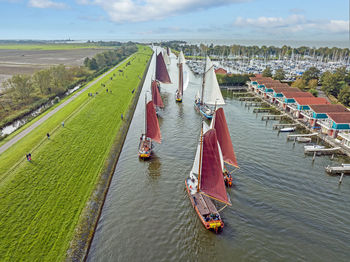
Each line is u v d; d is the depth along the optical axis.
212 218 36.38
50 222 35.03
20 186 40.97
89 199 40.91
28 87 95.88
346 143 60.81
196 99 100.94
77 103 85.81
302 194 44.09
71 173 46.88
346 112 69.38
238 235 35.12
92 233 35.09
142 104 100.50
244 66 197.62
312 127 72.88
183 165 53.41
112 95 101.50
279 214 39.06
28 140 56.78
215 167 38.00
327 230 36.09
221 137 49.31
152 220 37.88
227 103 102.94
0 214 34.84
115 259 31.22
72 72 139.38
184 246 33.34
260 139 67.00
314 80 116.88
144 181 47.78
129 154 58.34
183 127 75.25
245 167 52.22
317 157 57.59
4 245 30.53
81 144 58.50
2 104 88.75
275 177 49.00
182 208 40.56
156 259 31.33
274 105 97.56
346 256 31.94
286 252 32.50
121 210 40.00
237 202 41.62
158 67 124.06
